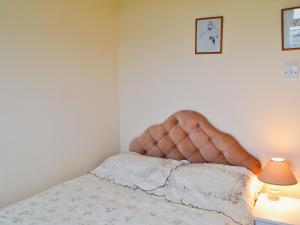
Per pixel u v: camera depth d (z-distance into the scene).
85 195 2.10
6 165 1.98
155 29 2.75
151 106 2.86
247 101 2.42
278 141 2.34
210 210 1.85
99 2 2.71
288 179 2.11
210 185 2.05
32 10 2.09
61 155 2.40
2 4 1.90
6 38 1.93
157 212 1.84
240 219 1.77
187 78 2.64
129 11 2.86
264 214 2.01
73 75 2.48
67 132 2.45
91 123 2.70
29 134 2.13
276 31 2.26
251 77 2.38
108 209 1.88
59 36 2.32
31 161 2.15
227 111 2.50
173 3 2.63
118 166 2.49
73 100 2.49
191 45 2.59
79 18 2.50
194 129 2.56
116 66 2.98
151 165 2.39
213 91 2.54
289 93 2.26
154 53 2.78
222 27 2.44
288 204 2.16
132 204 1.96
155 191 2.13
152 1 2.73
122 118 3.05
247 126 2.44
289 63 2.24
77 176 2.57
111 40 2.89
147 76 2.85
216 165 2.35
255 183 2.26
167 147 2.69
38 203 1.96
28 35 2.08
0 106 1.92
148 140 2.80
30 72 2.11
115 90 2.98
